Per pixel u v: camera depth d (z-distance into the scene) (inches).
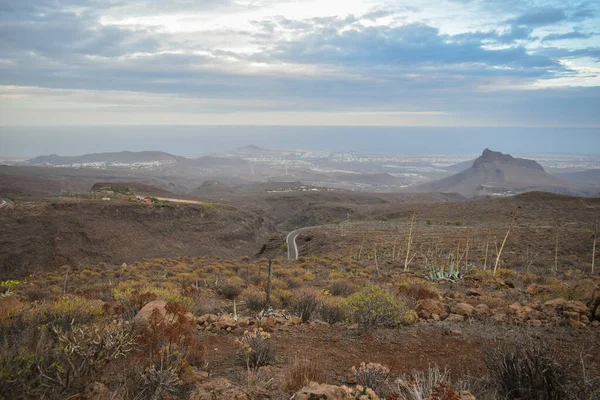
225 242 4613.7
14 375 162.1
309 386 169.3
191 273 1136.2
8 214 3870.6
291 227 6658.5
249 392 175.9
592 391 175.5
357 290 585.3
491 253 1353.3
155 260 1820.9
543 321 334.3
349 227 3164.4
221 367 226.5
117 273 1218.6
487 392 191.8
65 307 299.9
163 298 415.5
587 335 288.5
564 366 197.8
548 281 669.3
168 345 204.2
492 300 436.1
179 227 4530.0
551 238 1772.9
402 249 1699.1
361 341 286.4
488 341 280.4
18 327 248.5
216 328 320.2
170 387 173.2
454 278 716.0
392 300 334.3
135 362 199.8
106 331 195.8
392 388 187.3
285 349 267.4
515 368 192.5
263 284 707.4
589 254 1403.8
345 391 165.2
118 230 4003.4
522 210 3230.8
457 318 349.7
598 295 358.9
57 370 168.4
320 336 299.4
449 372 227.6
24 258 3321.9
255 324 328.8
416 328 318.0
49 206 4094.5
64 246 3528.5
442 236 2098.9
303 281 818.8
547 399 179.9
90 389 167.2
